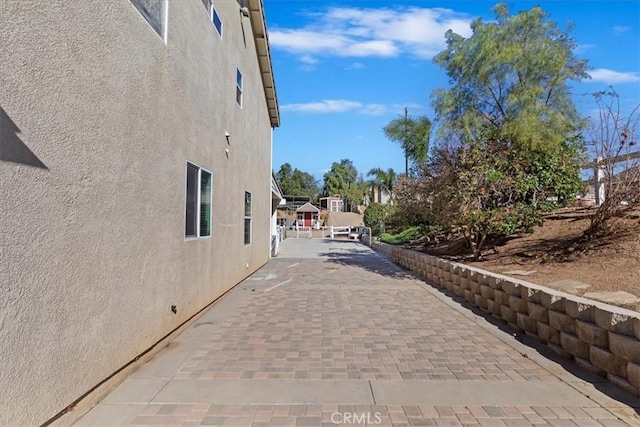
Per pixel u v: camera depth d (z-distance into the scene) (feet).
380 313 22.49
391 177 119.85
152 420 10.53
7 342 8.16
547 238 28.89
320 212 175.32
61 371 9.82
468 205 27.68
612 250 21.83
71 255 10.24
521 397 12.00
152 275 15.21
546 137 29.35
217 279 24.35
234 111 28.32
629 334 12.36
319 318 21.34
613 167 23.25
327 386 12.72
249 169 34.68
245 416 10.80
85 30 10.82
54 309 9.59
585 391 12.39
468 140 29.25
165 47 16.25
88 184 11.00
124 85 12.96
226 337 17.88
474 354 15.80
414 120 48.34
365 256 56.13
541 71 31.63
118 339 12.64
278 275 36.78
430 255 36.29
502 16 32.63
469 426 10.37
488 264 27.22
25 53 8.68
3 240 8.09
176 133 17.49
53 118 9.57
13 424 8.28
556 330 16.02
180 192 18.02
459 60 33.30
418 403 11.62
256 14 34.88
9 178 8.25
